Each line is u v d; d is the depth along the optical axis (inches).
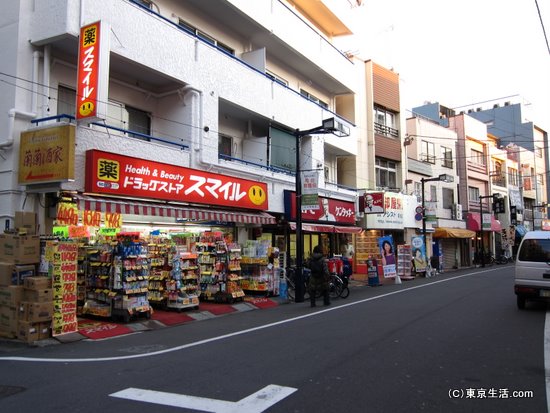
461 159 1560.0
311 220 787.4
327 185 878.4
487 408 186.2
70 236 437.4
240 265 586.6
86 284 430.0
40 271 348.2
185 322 424.5
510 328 359.6
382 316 426.3
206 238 539.5
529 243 471.8
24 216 352.2
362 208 955.3
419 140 1312.7
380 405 188.2
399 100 1168.8
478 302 523.2
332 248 926.4
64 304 343.0
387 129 1135.0
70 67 466.3
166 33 523.5
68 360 271.3
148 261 437.4
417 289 694.5
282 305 547.5
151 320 412.5
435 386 213.5
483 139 1700.3
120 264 402.3
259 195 649.0
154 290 469.1
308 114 808.3
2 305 336.8
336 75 916.0
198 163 561.6
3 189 408.2
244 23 681.0
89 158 418.3
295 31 776.9
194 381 222.2
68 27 410.0
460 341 310.8
